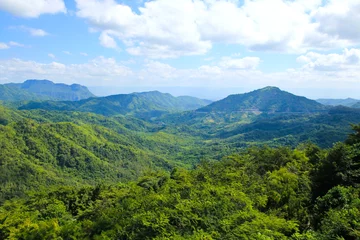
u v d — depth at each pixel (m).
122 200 37.28
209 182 33.72
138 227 24.11
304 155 40.91
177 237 20.67
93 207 41.16
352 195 22.81
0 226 36.00
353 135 39.09
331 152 30.88
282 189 28.59
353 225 17.30
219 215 22.77
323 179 30.16
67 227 32.75
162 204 26.89
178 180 40.19
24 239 32.72
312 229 22.66
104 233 26.34
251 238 18.27
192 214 22.95
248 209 23.02
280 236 18.80
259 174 37.56
